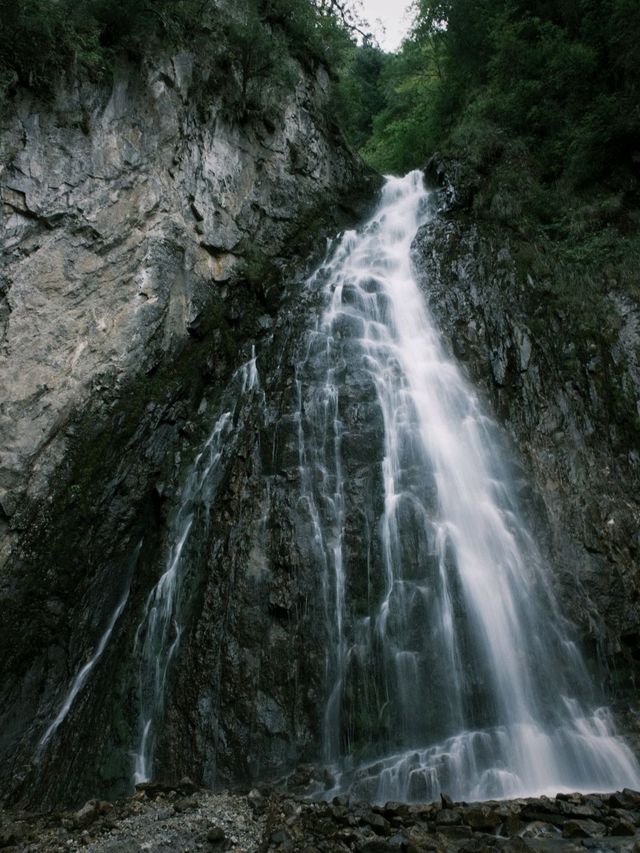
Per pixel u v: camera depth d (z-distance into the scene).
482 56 19.70
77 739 7.72
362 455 9.66
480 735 6.95
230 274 13.23
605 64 15.04
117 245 10.78
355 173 18.20
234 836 5.36
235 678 7.47
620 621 8.28
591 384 11.05
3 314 9.04
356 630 7.78
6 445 8.61
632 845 4.74
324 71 18.56
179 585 8.85
